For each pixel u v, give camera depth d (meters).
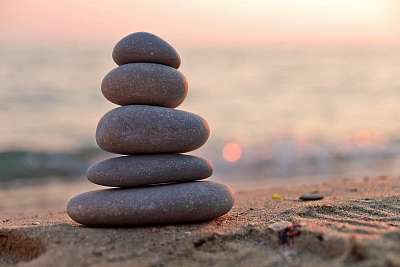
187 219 0.57
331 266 0.46
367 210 0.60
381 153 1.58
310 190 0.81
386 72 4.38
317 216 0.58
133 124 0.57
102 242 0.52
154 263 0.49
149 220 0.56
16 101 2.47
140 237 0.53
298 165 1.45
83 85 3.05
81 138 1.76
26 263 0.50
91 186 1.23
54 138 1.75
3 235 0.56
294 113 2.37
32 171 1.37
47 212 0.79
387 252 0.46
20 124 1.97
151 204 0.55
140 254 0.50
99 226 0.57
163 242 0.52
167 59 0.60
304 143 1.73
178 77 0.59
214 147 1.67
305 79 3.85
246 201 0.72
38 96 2.62
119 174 0.57
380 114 2.31
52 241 0.53
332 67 4.93
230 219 0.59
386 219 0.56
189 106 2.58
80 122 2.03
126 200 0.55
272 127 2.02
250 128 2.01
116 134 0.57
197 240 0.52
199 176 0.59
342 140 1.76
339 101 2.75
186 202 0.56
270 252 0.50
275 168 1.42
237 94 3.04
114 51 0.60
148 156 0.58
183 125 0.58
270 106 2.59
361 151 1.60
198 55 6.87
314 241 0.49
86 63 4.56
